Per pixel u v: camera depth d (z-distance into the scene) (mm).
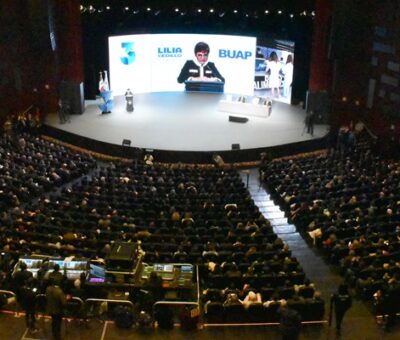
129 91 38500
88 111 38969
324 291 19578
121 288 17406
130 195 25094
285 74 40469
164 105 40312
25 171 27453
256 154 32812
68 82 37562
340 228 22062
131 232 21500
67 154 30812
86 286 17344
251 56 41344
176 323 16984
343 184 26359
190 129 35906
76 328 16453
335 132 34938
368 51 34844
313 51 36625
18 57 36625
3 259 18203
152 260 19156
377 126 35375
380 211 23719
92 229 21500
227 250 20312
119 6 38531
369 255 19625
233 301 16984
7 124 34156
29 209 23172
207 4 38875
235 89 42594
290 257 19969
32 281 16938
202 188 26516
